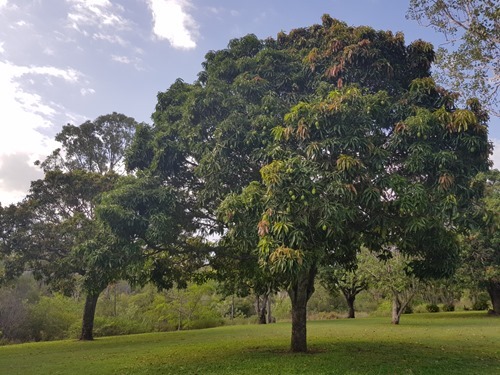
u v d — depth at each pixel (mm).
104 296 32094
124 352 14453
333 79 9797
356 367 9180
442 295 36594
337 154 7895
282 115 9508
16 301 26156
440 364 9625
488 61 9781
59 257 19719
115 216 9172
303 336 11812
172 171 10938
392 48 9766
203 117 10328
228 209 7867
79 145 23578
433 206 7762
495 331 18250
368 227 8672
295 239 6855
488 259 25391
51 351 16172
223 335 19984
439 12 10023
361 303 42406
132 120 24406
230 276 13914
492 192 24344
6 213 19062
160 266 12250
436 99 9133
